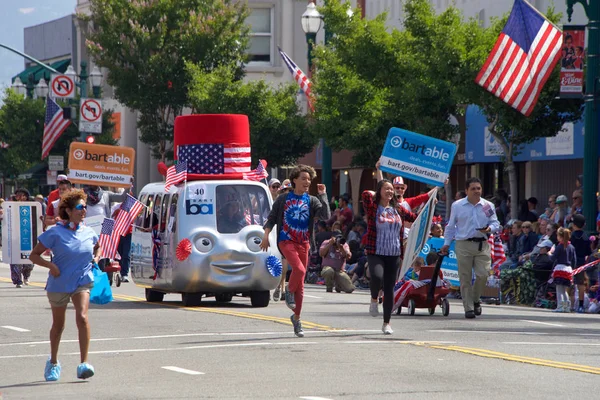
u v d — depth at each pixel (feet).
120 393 71.46
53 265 78.02
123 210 132.98
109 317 123.13
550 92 200.75
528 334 105.81
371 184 315.37
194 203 138.92
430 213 105.70
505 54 178.50
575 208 182.09
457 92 203.82
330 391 70.85
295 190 103.14
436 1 290.76
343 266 184.85
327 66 245.24
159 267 142.41
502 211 209.77
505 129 204.85
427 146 133.49
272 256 139.13
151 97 321.93
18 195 188.55
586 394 69.77
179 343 97.81
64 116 297.33
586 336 104.88
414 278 134.21
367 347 93.56
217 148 142.92
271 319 118.93
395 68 234.79
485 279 127.13
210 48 323.57
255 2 395.55
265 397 68.74
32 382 77.51
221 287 137.80
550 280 155.74
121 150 178.81
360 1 335.26
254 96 294.05
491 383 74.08
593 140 176.65
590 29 177.58
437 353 89.51
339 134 244.01
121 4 319.68
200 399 68.33
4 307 137.59
